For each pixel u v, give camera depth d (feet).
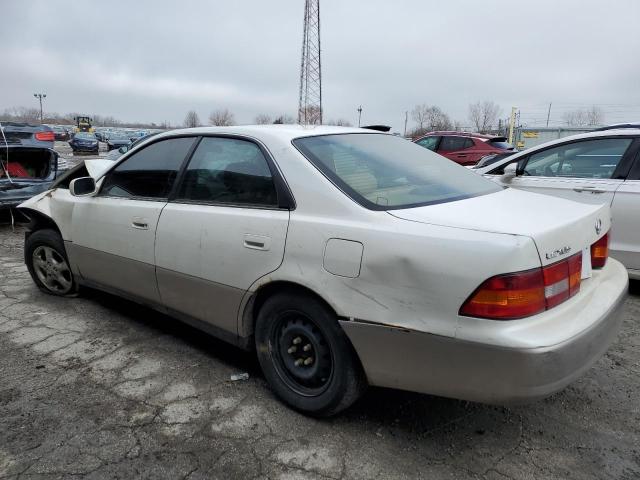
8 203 24.49
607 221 8.94
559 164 16.63
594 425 8.68
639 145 14.89
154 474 7.40
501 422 8.74
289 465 7.61
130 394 9.52
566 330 6.79
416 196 8.45
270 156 9.04
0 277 16.79
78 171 14.34
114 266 11.84
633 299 14.87
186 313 10.50
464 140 43.37
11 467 7.51
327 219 7.98
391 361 7.45
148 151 11.48
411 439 8.25
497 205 8.20
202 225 9.62
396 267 7.16
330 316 7.97
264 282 8.66
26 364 10.68
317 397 8.50
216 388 9.75
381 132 11.16
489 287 6.53
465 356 6.78
